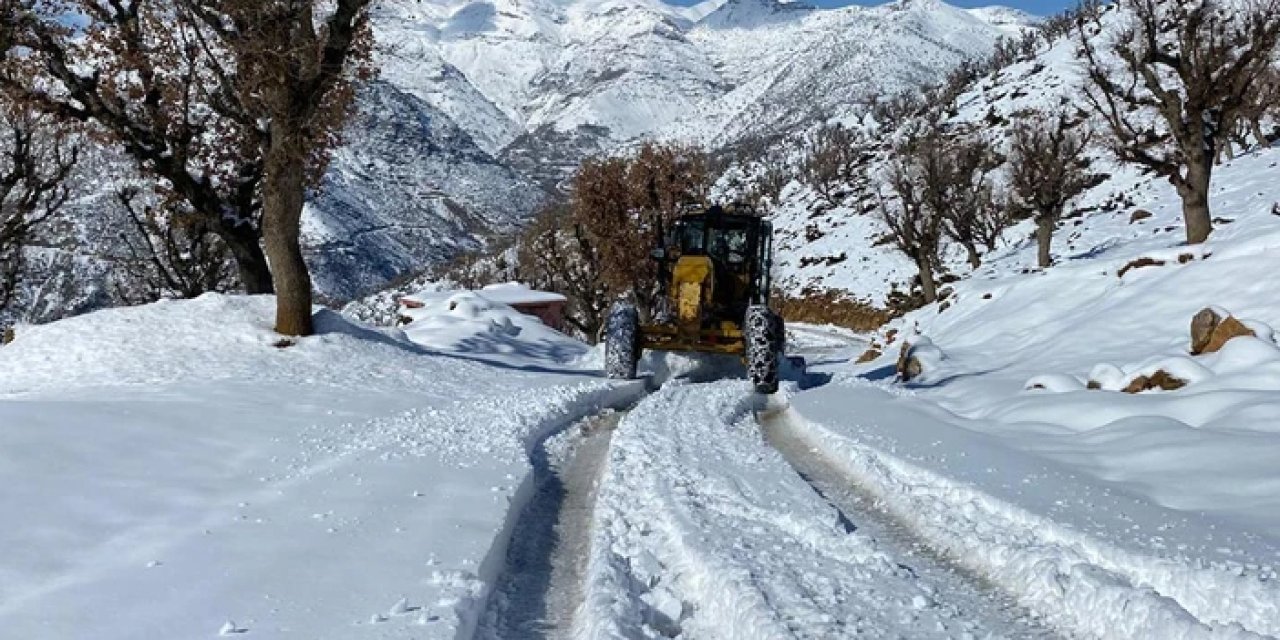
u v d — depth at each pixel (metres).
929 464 7.62
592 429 10.77
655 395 12.65
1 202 23.88
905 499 6.89
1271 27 23.88
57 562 5.06
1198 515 5.73
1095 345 16.83
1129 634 4.21
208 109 18.97
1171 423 8.57
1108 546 5.08
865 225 72.31
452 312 24.80
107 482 6.71
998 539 5.66
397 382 14.55
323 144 18.75
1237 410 8.74
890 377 19.28
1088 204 55.50
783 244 79.38
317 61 15.66
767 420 11.73
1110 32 28.78
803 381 16.23
